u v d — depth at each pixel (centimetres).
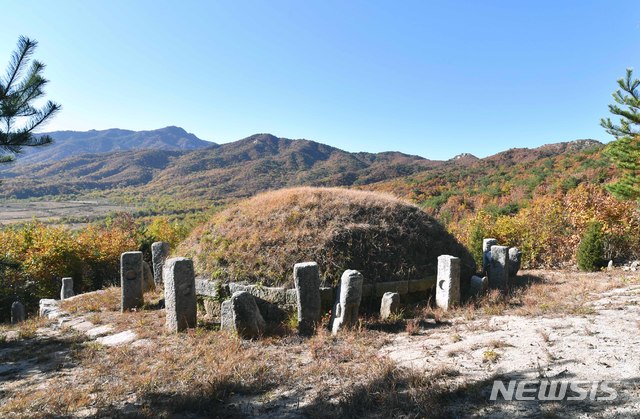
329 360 533
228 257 898
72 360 616
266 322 762
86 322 861
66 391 479
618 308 671
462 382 415
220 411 409
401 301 868
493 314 729
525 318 662
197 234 1070
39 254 1535
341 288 703
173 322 725
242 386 464
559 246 1499
